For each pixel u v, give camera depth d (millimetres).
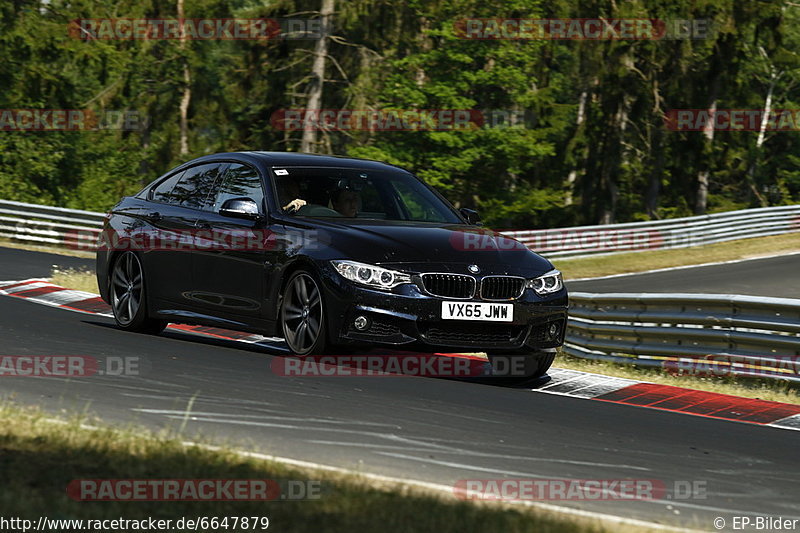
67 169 154125
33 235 76062
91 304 39938
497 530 13570
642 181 171625
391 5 139750
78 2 149250
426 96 138000
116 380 23438
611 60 151625
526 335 26547
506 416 22594
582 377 29219
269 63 146125
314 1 139625
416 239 26688
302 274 26578
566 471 18203
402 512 14109
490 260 26641
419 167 137375
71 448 16250
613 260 93125
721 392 29047
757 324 31047
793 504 17078
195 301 29781
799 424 24594
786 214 115312
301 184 28781
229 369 25688
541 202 153875
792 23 184625
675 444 21188
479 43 136500
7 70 144750
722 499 17062
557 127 150625
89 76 164125
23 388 21906
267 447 18125
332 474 16141
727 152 162250
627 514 15727
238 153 30641
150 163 160625
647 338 34938
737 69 156250
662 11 147125
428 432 20328
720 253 99312
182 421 19766
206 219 29734
